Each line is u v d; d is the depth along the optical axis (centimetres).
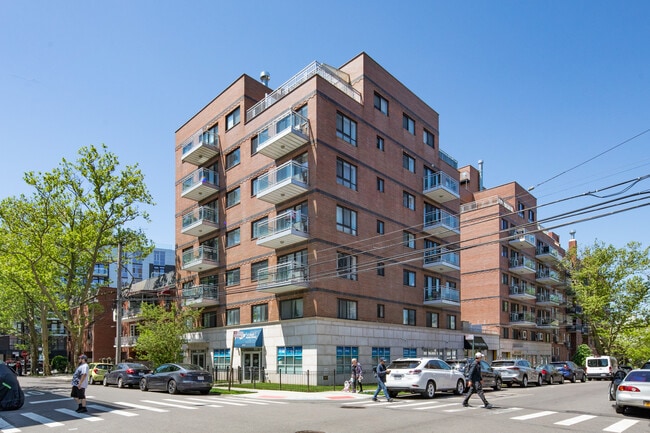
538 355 5959
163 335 3303
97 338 6016
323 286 2925
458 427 1159
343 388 2569
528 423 1251
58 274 4253
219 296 3681
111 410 1523
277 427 1152
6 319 5575
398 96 3825
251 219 3466
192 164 4225
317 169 2997
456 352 4116
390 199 3575
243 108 3678
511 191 5850
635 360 7394
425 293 3838
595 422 1291
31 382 3338
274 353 3108
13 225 3731
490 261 5334
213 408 1566
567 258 5769
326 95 3130
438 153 4253
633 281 5169
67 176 3778
